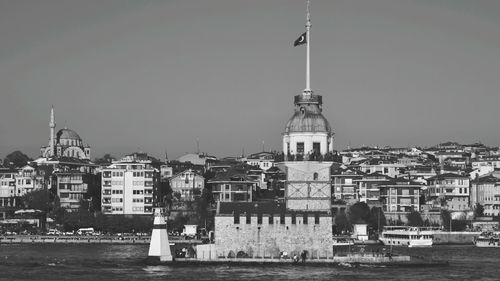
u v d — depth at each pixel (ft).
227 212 582.35
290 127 609.01
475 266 641.40
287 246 576.61
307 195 599.98
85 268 585.63
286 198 600.39
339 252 623.36
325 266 576.61
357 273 545.44
